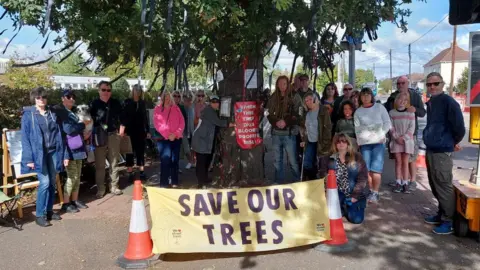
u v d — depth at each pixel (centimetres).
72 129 584
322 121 628
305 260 423
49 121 544
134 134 794
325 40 547
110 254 447
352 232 501
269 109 667
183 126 710
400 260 421
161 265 416
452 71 3891
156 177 852
